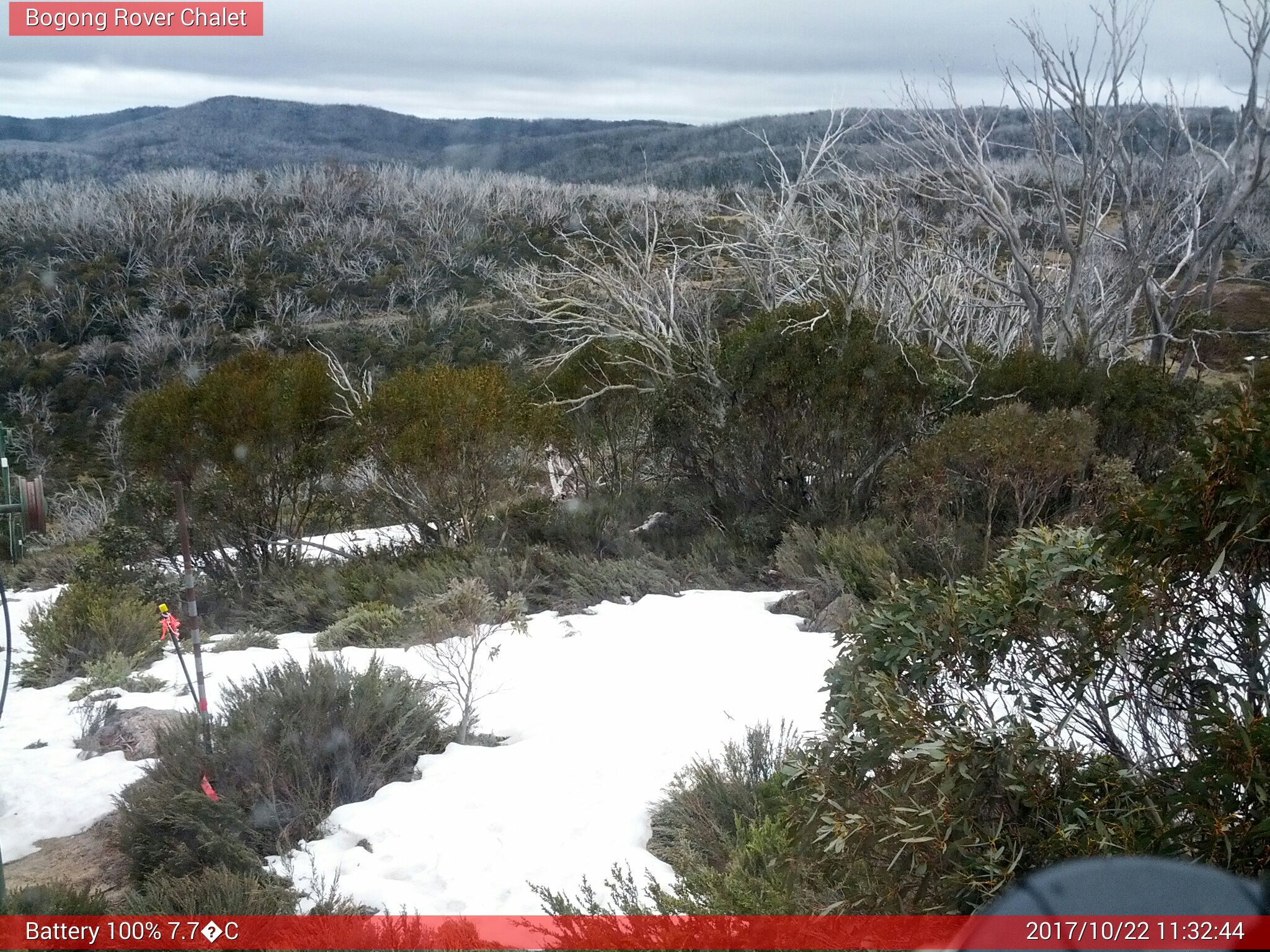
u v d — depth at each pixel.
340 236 54.25
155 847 4.61
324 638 8.80
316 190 59.25
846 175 15.97
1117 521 3.13
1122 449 11.55
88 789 5.66
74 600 9.36
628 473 14.13
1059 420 8.98
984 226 18.61
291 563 12.50
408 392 12.17
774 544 11.47
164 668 8.29
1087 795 3.05
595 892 4.18
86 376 42.47
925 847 3.11
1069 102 13.88
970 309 17.08
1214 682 3.12
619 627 8.57
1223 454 2.87
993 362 14.16
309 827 5.02
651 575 10.30
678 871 4.35
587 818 4.87
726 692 6.73
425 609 7.27
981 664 3.48
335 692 5.77
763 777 4.98
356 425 12.29
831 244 16.11
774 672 7.13
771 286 16.11
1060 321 14.53
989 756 3.14
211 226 54.28
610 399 14.04
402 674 6.34
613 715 6.35
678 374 13.20
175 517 11.80
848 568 9.16
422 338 40.44
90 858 4.93
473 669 6.99
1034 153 15.30
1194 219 14.77
